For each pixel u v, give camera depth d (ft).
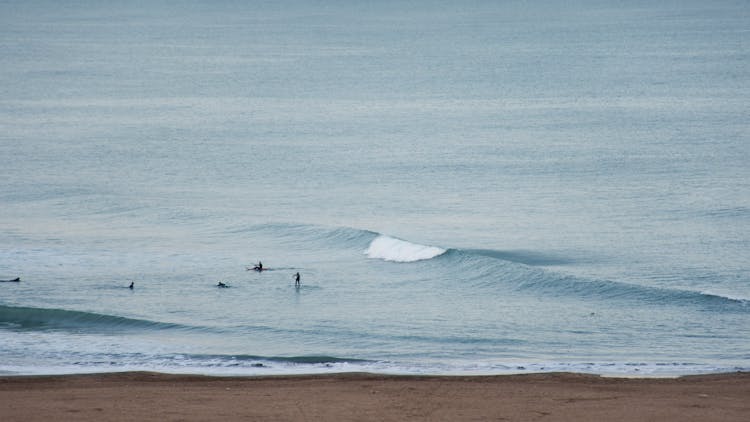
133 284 612.29
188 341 489.26
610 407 333.21
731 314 547.08
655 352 469.57
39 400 342.85
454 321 533.14
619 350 473.67
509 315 549.13
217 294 595.47
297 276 620.90
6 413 320.09
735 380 389.60
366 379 397.39
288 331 508.53
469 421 313.94
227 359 450.30
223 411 324.19
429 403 340.39
